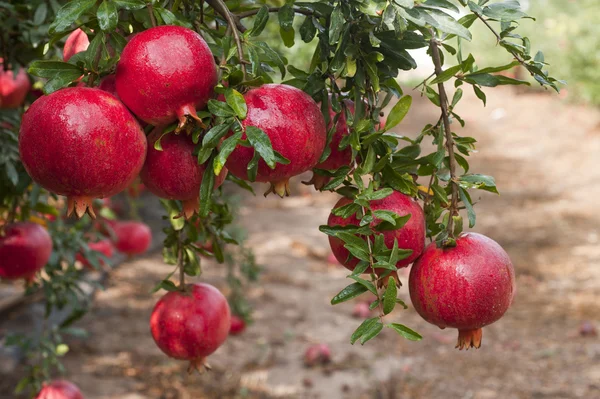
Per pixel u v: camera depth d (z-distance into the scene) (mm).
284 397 5609
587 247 9273
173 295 1831
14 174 2344
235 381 5836
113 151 1201
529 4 17891
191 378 5844
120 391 5531
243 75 1245
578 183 12328
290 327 7082
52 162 1187
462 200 1395
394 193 1389
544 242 9508
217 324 1819
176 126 1264
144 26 1474
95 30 1338
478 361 6328
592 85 15992
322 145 1309
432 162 1378
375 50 1388
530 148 14641
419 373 6113
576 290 7906
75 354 6113
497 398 5629
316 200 12555
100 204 3887
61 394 3264
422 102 19141
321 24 1478
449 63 14734
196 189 1374
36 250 2301
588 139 14727
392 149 1428
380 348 6641
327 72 1422
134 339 6535
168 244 2090
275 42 4070
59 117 1179
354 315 7445
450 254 1363
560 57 16609
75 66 1263
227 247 6238
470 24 1410
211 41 1646
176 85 1197
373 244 1339
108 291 7648
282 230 10602
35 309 6133
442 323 1383
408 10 1271
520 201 11398
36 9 2258
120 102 1235
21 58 2471
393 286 1216
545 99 18016
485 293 1343
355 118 1371
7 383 5059
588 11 16422
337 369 6152
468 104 18656
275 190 1311
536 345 6609
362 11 1297
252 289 8117
